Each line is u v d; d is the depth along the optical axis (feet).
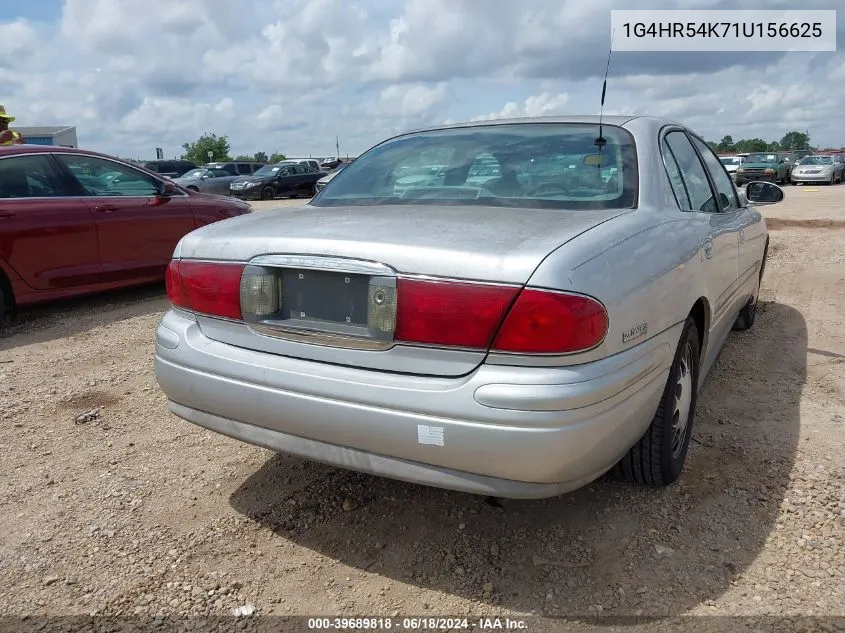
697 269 9.41
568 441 6.56
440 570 8.06
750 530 8.60
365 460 7.36
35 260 19.31
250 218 9.57
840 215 43.32
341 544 8.61
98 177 21.29
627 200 8.80
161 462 10.85
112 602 7.63
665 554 8.16
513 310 6.51
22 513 9.41
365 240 7.32
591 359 6.73
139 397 13.61
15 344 17.56
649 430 8.89
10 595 7.75
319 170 87.25
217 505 9.55
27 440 11.68
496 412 6.52
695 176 11.62
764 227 16.44
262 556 8.40
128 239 21.56
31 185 19.60
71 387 14.16
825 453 10.57
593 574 7.88
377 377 7.13
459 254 6.78
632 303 7.27
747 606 7.27
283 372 7.66
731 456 10.54
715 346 11.96
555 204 8.82
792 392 13.17
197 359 8.40
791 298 21.11
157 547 8.60
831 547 8.21
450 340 6.75
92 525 9.10
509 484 6.81
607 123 10.34
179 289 8.76
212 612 7.45
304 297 7.70
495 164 9.77
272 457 10.94
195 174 84.53
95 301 22.54
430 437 6.82
